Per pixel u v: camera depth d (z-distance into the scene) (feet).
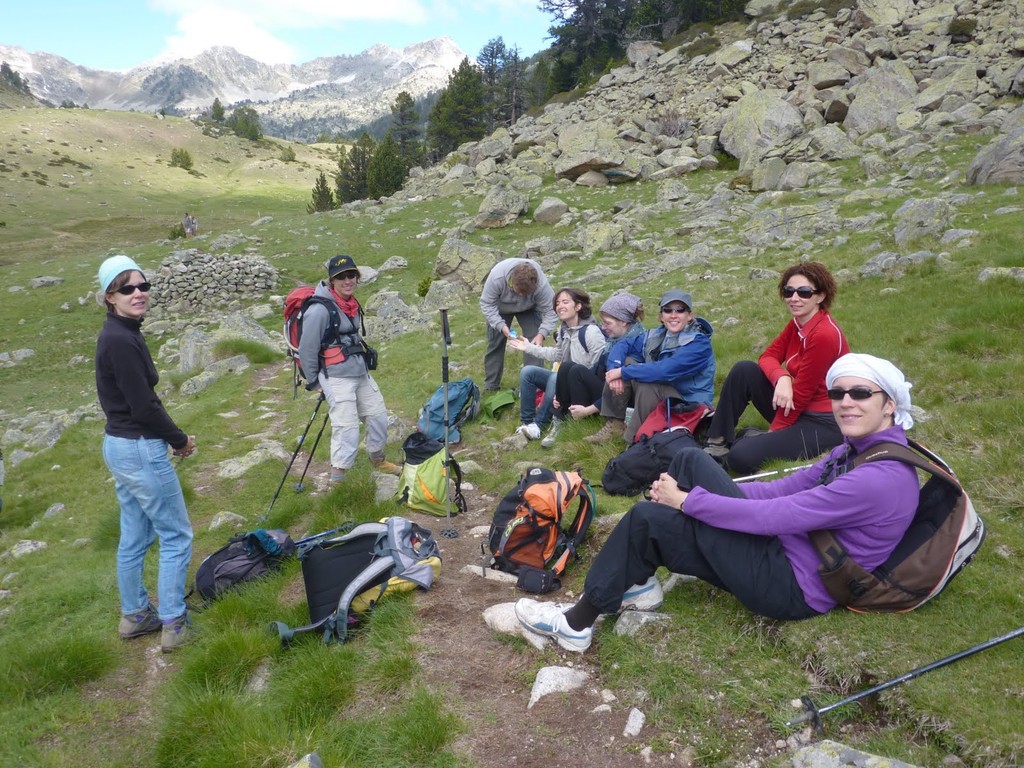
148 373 15.08
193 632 16.33
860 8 129.49
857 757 9.41
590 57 226.17
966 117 88.43
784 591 11.64
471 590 16.07
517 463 24.45
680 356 21.34
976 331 24.54
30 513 33.65
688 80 149.07
